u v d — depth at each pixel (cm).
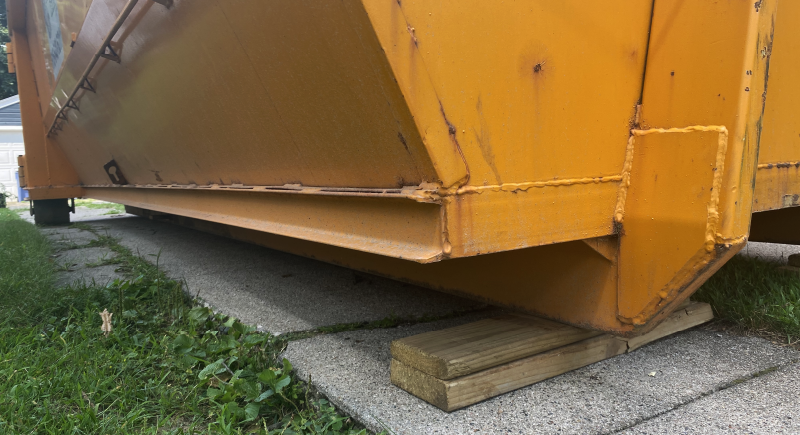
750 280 285
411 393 178
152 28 258
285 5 152
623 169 173
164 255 513
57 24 468
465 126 138
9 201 2284
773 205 207
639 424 153
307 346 233
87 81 410
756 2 142
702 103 153
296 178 228
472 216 140
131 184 554
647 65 170
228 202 314
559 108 156
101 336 234
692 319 236
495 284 218
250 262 463
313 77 163
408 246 152
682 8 158
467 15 135
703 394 172
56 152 798
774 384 178
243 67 204
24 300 288
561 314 193
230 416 163
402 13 124
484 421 157
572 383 183
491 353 173
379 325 264
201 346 218
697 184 151
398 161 150
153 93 313
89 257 512
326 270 416
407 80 126
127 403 174
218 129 269
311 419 165
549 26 151
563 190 159
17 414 158
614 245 176
